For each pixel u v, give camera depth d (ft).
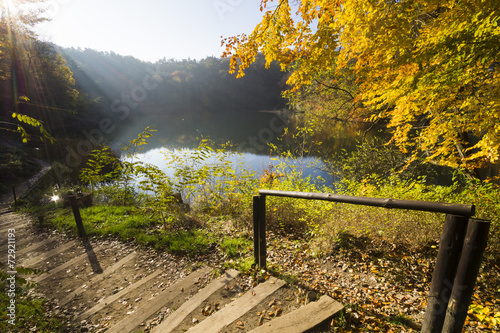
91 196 25.40
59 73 90.33
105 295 9.96
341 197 6.09
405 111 9.98
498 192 10.59
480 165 10.16
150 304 8.70
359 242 11.68
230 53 10.07
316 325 6.37
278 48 9.52
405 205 4.66
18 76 51.93
